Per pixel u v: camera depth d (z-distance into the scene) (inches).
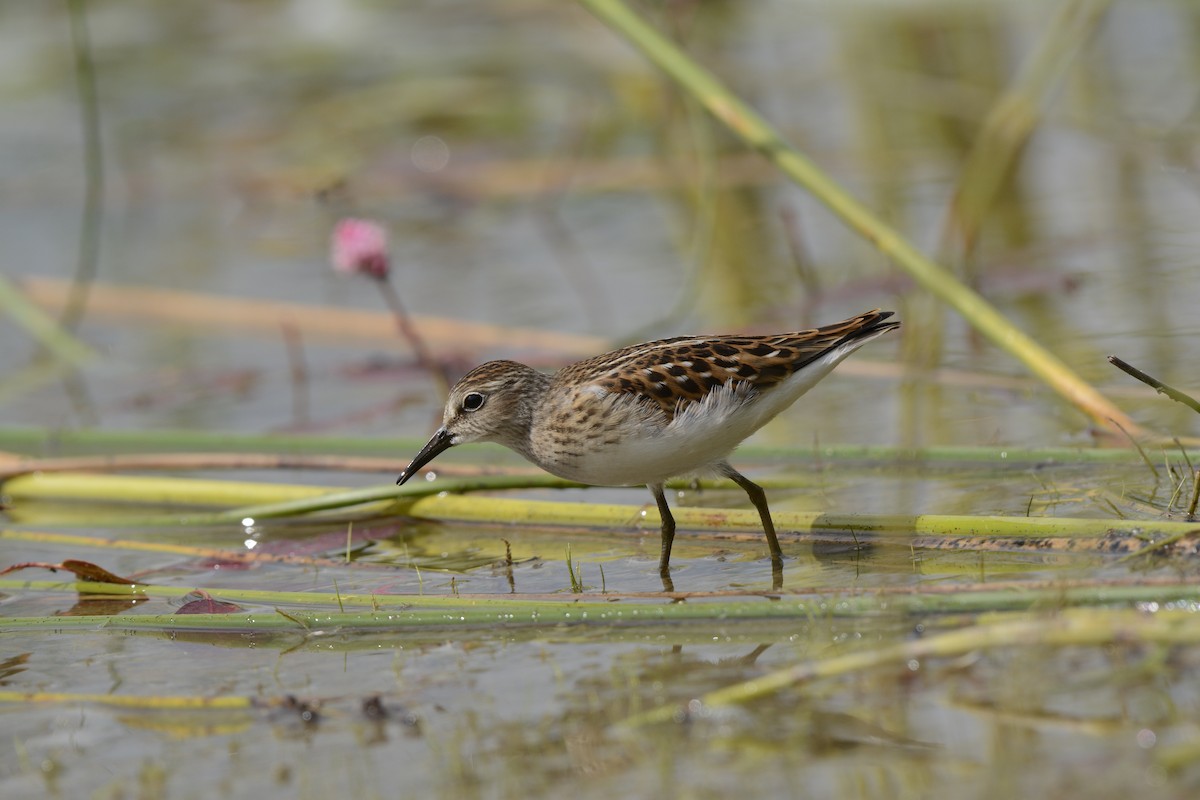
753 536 433.4
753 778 277.1
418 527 478.0
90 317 705.6
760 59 1000.2
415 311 683.4
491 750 300.5
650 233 773.9
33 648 382.6
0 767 313.6
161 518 482.0
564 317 659.4
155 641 382.6
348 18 1122.0
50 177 897.5
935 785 267.6
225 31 1114.7
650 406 407.8
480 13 1122.0
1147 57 914.1
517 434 449.4
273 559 446.9
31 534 477.1
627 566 420.5
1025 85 665.6
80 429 567.2
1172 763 260.5
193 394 621.9
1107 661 303.3
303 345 672.4
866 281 663.8
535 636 362.3
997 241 690.8
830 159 827.4
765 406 413.4
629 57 956.6
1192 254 639.8
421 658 356.2
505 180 852.0
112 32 1107.3
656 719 305.4
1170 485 414.0
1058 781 261.7
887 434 500.1
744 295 663.8
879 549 406.9
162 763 310.0
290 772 300.8
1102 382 515.2
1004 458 450.9
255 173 886.4
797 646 337.7
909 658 305.0
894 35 1009.5
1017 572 368.2
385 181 868.6
